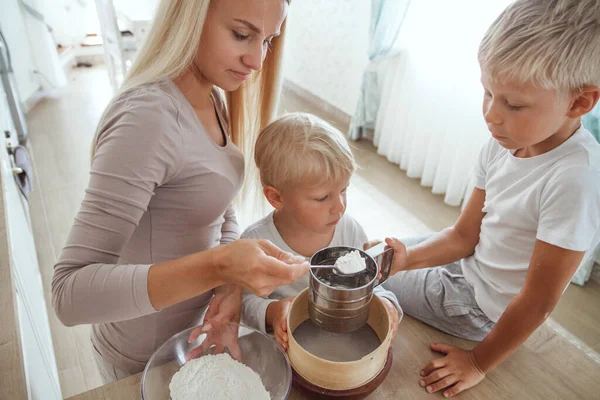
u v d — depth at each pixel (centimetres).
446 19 253
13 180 149
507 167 87
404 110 300
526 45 65
